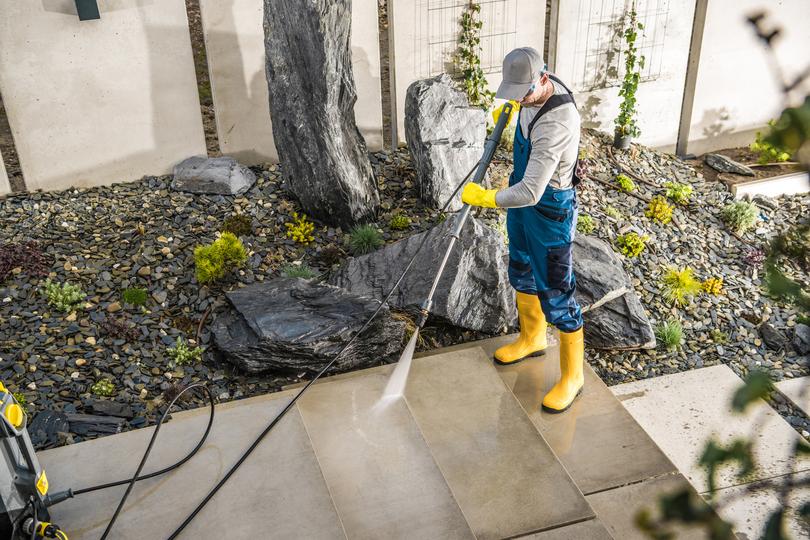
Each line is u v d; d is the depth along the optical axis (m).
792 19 7.18
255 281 5.10
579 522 3.30
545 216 3.70
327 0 4.86
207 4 5.81
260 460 3.43
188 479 3.33
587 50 6.97
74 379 4.21
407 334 4.75
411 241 5.17
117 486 3.30
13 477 2.71
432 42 6.55
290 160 5.59
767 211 6.79
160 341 4.55
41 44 5.61
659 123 7.49
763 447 4.14
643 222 6.24
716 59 7.23
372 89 6.51
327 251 5.39
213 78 6.06
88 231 5.43
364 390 4.01
